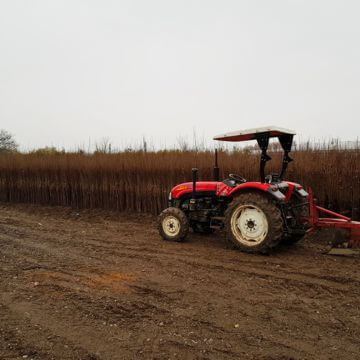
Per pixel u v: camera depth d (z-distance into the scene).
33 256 5.24
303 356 2.51
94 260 5.01
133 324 3.02
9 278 4.23
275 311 3.26
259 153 8.77
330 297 3.60
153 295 3.66
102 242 6.20
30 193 12.49
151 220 8.91
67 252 5.47
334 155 7.48
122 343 2.71
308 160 7.62
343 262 4.81
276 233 4.95
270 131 5.06
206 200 6.23
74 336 2.83
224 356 2.51
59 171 11.58
